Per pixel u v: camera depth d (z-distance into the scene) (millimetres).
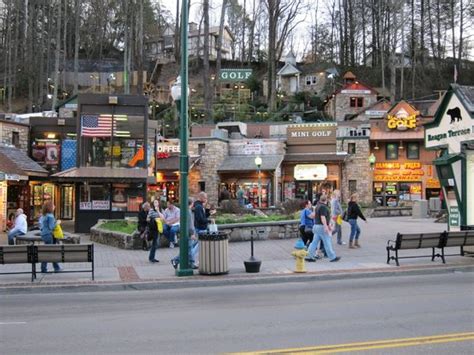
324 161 39312
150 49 82688
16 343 7258
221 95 62594
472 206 16250
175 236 19469
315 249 15602
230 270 14156
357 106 53125
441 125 17953
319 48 80375
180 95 14062
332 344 6863
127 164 26219
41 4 68438
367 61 76688
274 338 7277
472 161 16250
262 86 66750
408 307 9414
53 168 31797
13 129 30594
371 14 74812
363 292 11242
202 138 38875
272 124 43719
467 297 10367
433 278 13156
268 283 12945
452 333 7395
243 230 20250
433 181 39844
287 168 40531
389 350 6539
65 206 33438
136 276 13500
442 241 14992
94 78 70188
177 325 8289
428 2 70312
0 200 26438
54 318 9055
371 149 40656
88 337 7566
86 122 26141
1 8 73562
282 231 21078
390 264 14797
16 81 68250
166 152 38938
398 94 62312
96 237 21781
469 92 17172
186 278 13062
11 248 12828
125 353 6648
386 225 25391
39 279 13117
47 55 66125
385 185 40531
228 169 38250
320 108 59500
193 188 38500
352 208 18062
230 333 7645
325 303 10000
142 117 26484
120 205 25312
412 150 40344
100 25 77938
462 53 72312
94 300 11023
